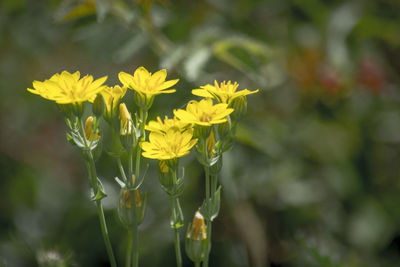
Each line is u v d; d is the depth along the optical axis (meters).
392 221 1.15
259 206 1.14
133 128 0.79
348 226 1.14
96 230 1.14
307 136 1.23
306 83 1.20
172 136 0.78
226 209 1.08
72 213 1.19
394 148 1.25
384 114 1.24
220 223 1.12
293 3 1.19
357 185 1.19
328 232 1.14
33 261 0.98
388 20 1.12
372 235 1.12
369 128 1.23
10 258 1.04
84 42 1.22
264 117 1.20
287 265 1.08
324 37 1.16
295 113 1.25
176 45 0.99
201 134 0.79
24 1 1.16
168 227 1.10
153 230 1.10
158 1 0.98
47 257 0.84
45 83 0.78
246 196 1.06
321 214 1.17
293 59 1.21
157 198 1.11
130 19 0.97
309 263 0.99
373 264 1.08
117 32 1.12
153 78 0.79
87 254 1.11
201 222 0.80
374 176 1.21
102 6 0.94
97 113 0.78
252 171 1.10
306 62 1.19
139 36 0.99
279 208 1.16
